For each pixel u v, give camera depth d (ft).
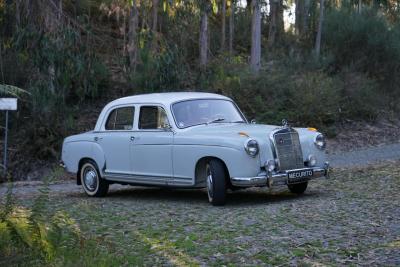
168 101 32.37
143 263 18.51
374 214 25.49
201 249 20.29
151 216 27.37
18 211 18.74
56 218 19.07
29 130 62.39
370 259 18.34
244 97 72.74
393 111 88.94
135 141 33.06
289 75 80.64
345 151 67.77
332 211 26.48
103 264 17.56
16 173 59.41
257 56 82.58
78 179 37.11
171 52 59.31
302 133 31.48
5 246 16.76
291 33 114.42
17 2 57.41
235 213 27.07
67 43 56.54
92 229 24.30
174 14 61.16
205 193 35.83
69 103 72.43
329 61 89.71
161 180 32.07
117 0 73.05
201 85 67.10
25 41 56.18
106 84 74.33
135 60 64.59
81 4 80.12
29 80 61.52
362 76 87.45
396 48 92.38
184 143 30.60
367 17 97.55
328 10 106.52
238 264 18.28
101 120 35.78
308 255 19.01
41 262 16.93
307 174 30.17
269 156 29.09
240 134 29.27
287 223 24.13
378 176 39.50
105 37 78.33
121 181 34.40
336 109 77.56
